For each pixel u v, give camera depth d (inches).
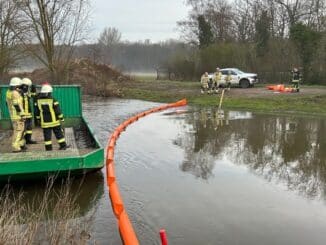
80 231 252.5
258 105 898.7
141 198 320.5
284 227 273.7
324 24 1405.0
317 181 372.2
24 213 281.6
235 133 605.0
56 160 336.2
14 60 983.0
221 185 357.1
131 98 1157.7
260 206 309.4
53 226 245.1
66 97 583.2
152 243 244.4
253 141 545.6
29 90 451.5
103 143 528.1
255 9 1804.9
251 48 1486.2
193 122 717.3
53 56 1005.8
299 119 745.0
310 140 551.5
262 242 251.3
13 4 930.7
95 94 1259.8
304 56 1273.4
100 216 283.1
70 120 586.6
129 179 369.4
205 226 271.3
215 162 434.6
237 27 1971.0
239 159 448.1
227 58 1494.8
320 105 859.4
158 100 1082.7
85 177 371.6
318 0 1531.7
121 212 272.1
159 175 383.9
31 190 335.6
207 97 1037.8
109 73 1555.1
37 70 1384.1
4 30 941.2
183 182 363.6
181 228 267.0
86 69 1416.1
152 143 530.9
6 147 435.8
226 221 280.4
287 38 1438.2
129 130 636.1
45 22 967.6
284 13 1678.2
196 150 490.6
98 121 725.3
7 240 199.3
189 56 1733.5
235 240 252.4
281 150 492.1
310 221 284.2
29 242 207.0
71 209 285.4
